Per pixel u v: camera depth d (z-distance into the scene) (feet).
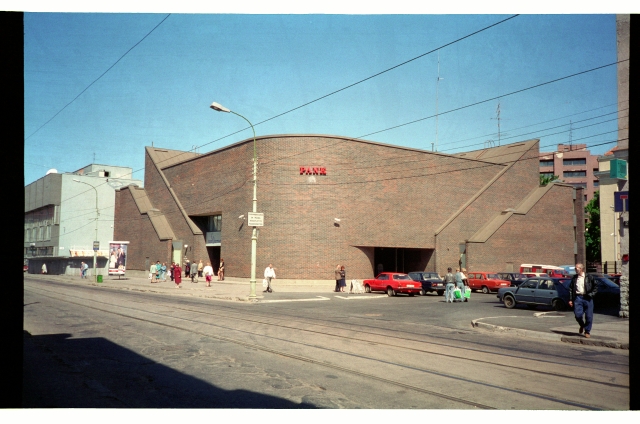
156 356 31.42
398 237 137.80
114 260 154.51
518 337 42.70
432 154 147.43
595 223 198.49
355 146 131.13
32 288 105.40
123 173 251.80
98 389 23.62
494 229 148.46
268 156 126.93
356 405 21.12
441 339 39.70
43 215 232.94
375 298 92.07
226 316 54.24
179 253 161.58
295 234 124.16
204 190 152.76
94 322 47.88
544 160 300.61
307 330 43.65
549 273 126.82
